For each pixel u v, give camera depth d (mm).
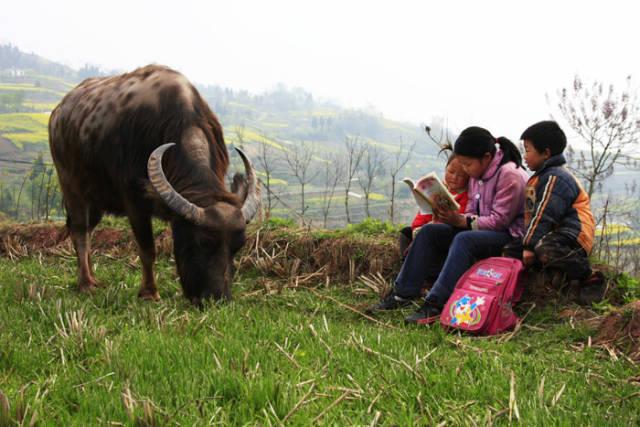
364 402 3232
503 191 5332
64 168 6750
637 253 7332
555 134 5168
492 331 4863
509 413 3033
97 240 8828
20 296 5621
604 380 3760
